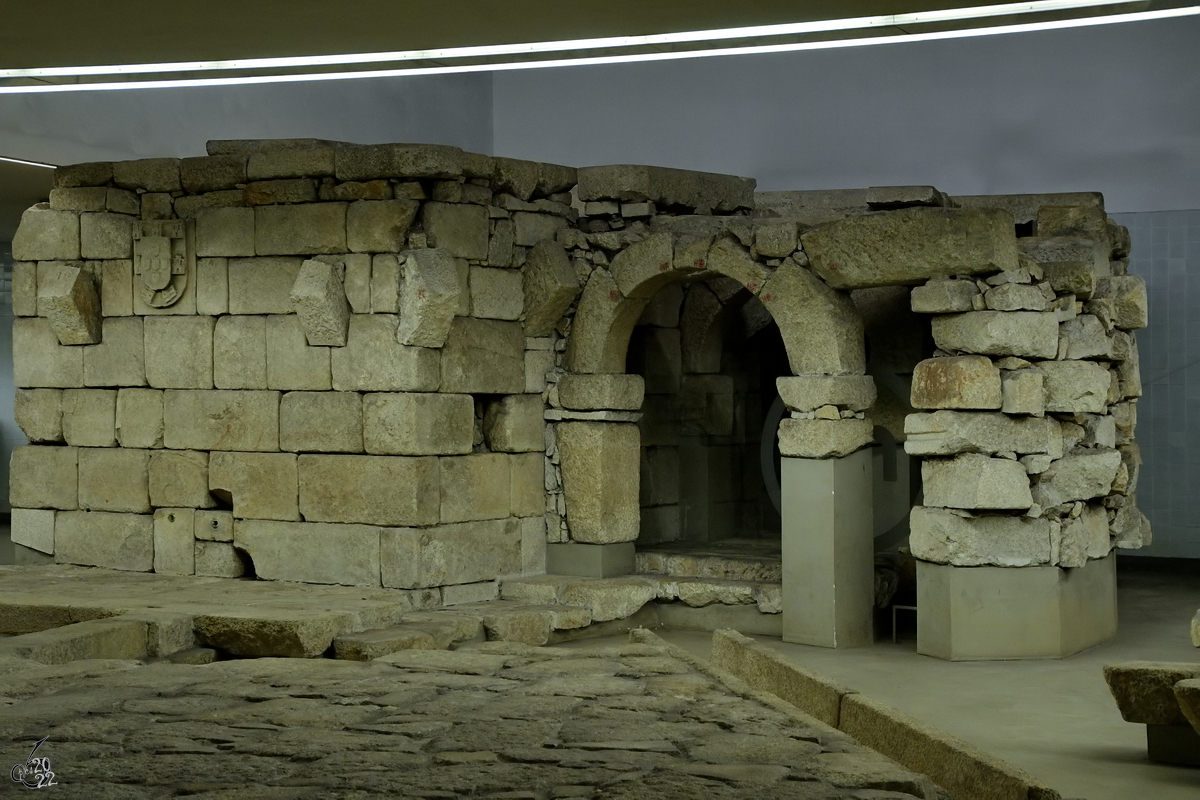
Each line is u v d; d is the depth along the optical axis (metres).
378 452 9.97
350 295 10.03
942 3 7.05
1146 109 13.51
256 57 8.38
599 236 10.91
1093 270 9.66
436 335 9.95
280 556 10.36
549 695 6.02
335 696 5.98
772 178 14.98
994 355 9.37
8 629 9.02
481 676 6.48
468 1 7.07
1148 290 13.59
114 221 10.96
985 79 14.09
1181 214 13.41
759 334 12.81
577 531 10.95
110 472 11.07
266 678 6.40
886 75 14.47
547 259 10.73
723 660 7.74
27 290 11.36
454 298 9.89
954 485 9.32
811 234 9.93
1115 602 10.32
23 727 5.35
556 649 7.28
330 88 14.62
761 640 10.24
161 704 5.80
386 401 9.92
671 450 12.30
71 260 11.16
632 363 12.14
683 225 10.95
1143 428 13.73
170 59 8.39
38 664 6.68
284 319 10.33
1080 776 6.38
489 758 4.84
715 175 11.84
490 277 10.52
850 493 10.02
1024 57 13.93
